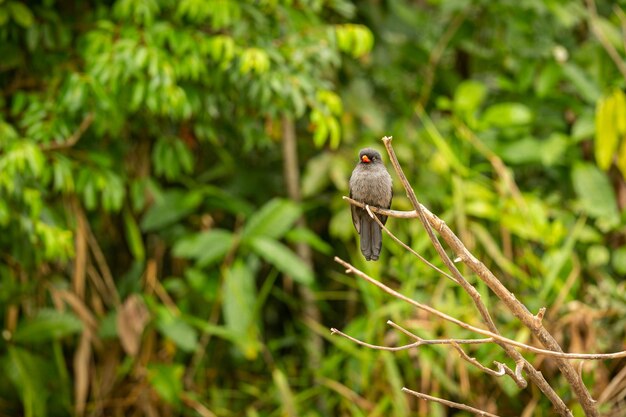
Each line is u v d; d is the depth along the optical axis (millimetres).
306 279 10602
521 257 11102
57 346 10789
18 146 9117
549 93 11789
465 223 10836
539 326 5363
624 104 10656
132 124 10945
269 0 9922
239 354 11477
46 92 9969
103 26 9617
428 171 11531
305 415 10742
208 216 11797
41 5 10320
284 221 10977
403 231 10953
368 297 10430
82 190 10258
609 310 10109
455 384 10266
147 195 11641
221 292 11156
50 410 10844
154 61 9219
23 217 9680
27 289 10656
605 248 10992
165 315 10641
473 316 10117
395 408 9984
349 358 10727
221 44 9594
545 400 9922
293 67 10047
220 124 11555
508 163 11805
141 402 10930
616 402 9539
